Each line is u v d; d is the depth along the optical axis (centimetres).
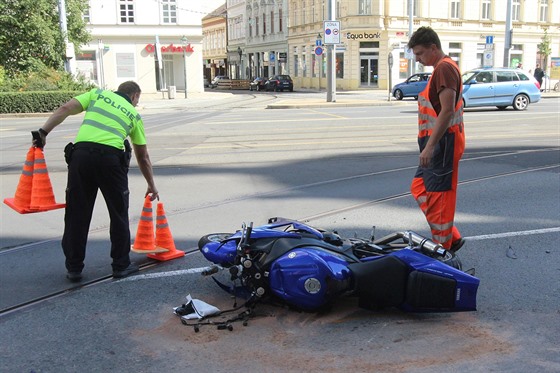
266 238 442
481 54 4856
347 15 4538
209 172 1042
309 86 5397
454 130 464
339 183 930
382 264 412
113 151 485
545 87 3947
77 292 478
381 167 1074
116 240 507
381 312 434
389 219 699
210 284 494
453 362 356
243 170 1059
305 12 5350
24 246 609
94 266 541
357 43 4562
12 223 705
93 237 638
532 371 344
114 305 451
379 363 356
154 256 560
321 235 464
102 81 4322
